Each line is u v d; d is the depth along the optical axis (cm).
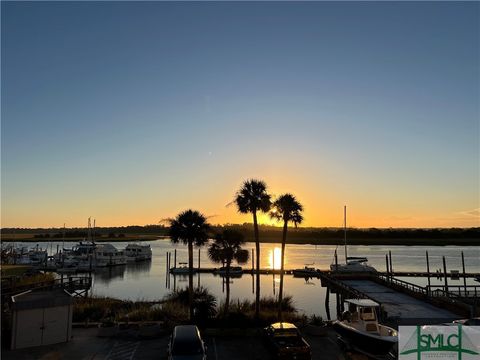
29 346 2220
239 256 3909
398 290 4525
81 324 2661
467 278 7794
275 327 2156
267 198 3106
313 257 12838
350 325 2264
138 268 9931
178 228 2986
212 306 3216
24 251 12019
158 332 2445
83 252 10612
